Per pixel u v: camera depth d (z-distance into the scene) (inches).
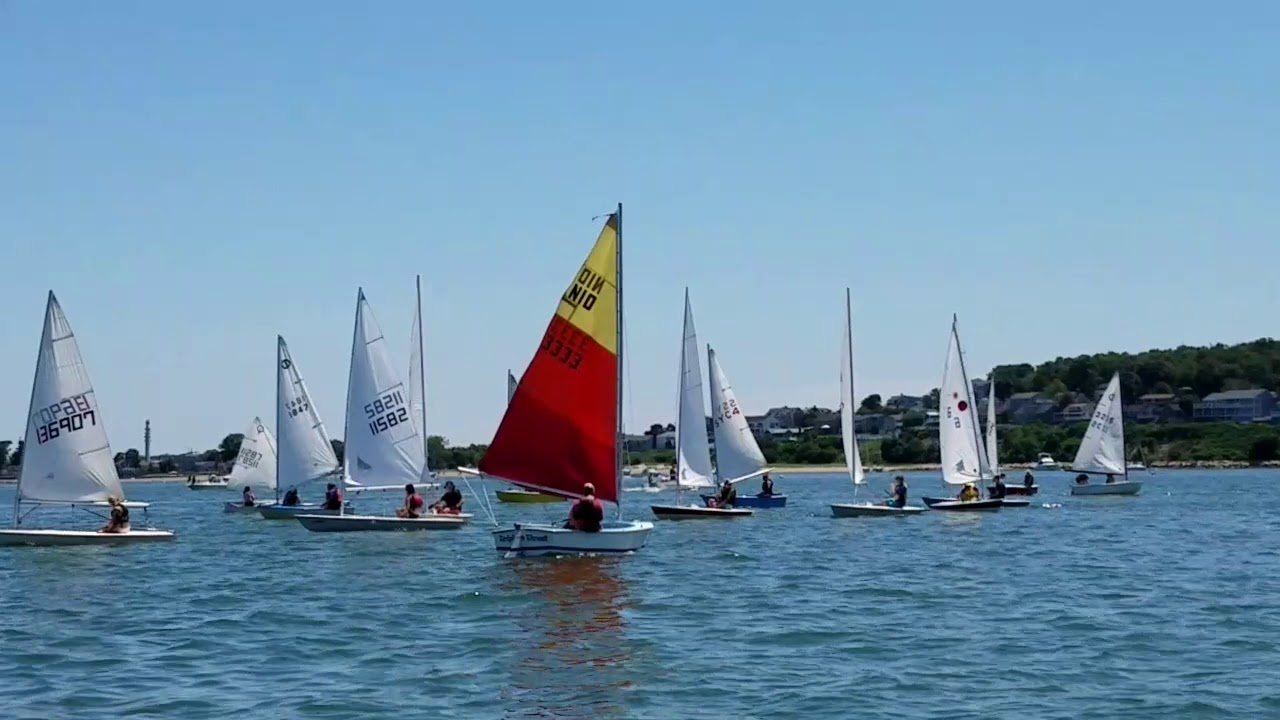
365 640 1088.2
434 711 834.8
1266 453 7362.2
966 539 2139.5
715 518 2630.4
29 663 1001.5
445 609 1251.8
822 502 3597.4
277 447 2679.6
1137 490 3818.9
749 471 3041.3
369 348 2384.4
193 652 1043.3
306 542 2049.7
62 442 1902.1
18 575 1587.1
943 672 946.7
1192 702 850.8
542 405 1604.3
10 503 4835.1
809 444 7618.1
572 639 1081.4
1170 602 1307.8
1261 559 1774.1
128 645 1077.1
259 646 1067.3
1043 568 1652.3
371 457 2381.9
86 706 854.5
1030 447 7716.5
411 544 1980.8
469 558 1732.3
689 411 2829.7
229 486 3410.4
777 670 953.5
